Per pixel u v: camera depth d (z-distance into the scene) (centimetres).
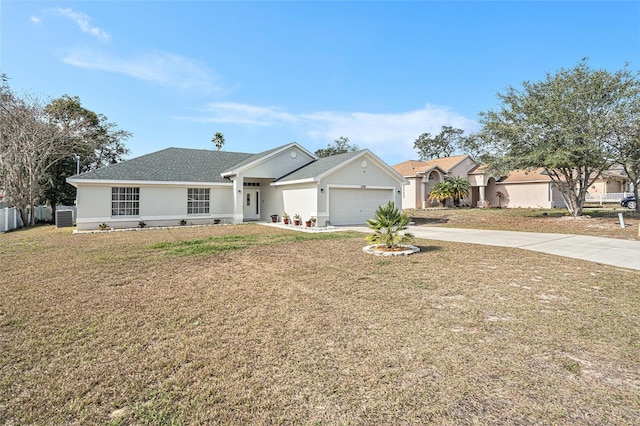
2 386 300
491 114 1961
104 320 461
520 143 1861
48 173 2641
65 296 570
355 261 841
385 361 339
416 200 3106
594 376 307
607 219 1755
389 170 1928
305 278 680
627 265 777
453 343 379
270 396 282
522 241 1185
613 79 1625
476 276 679
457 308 495
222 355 355
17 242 1234
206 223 1980
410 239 958
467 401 271
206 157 2342
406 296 555
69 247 1091
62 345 384
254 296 565
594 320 443
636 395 277
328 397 279
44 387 299
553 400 271
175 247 1075
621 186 3644
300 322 448
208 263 832
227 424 247
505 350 360
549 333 403
